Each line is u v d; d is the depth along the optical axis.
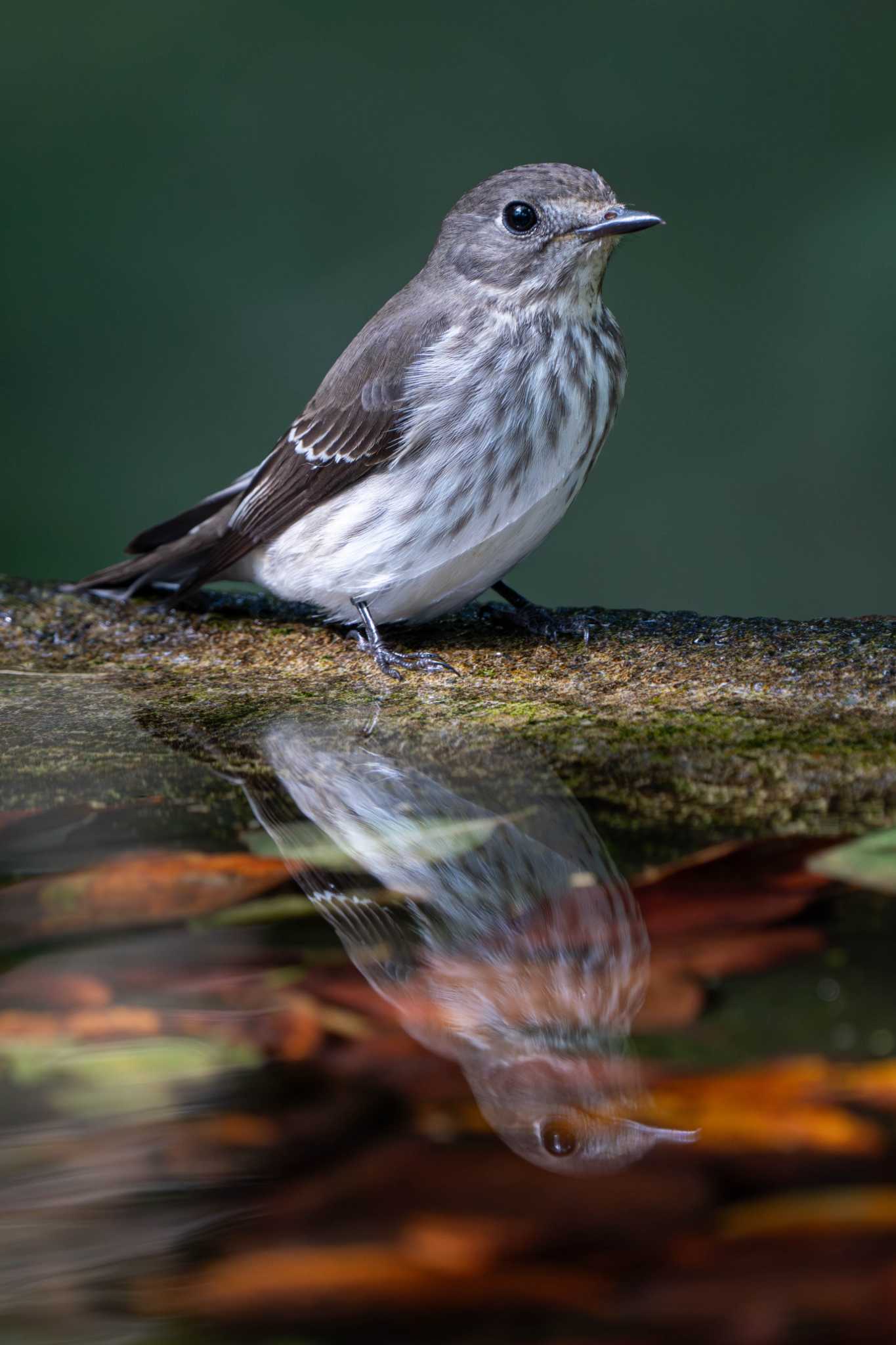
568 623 3.12
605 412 3.13
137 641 3.13
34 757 3.06
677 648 3.10
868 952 2.80
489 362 3.12
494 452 3.12
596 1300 1.92
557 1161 2.18
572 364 3.12
